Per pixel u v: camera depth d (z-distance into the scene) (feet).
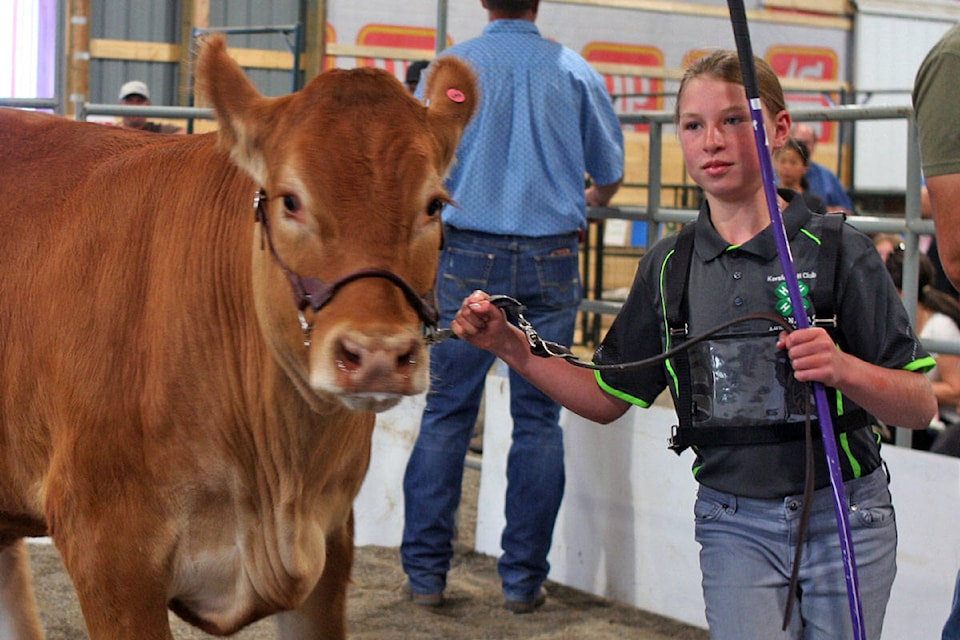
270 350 7.43
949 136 7.41
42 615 12.73
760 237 7.68
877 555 7.52
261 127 7.06
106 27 35.53
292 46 29.19
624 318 8.32
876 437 7.84
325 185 6.60
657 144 15.75
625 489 13.62
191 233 8.09
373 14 38.99
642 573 13.48
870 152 49.83
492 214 12.95
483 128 12.94
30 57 22.65
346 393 6.33
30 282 8.61
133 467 7.90
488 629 12.76
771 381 7.56
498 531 15.23
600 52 45.93
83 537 8.03
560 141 13.14
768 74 7.96
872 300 7.46
